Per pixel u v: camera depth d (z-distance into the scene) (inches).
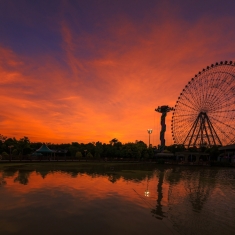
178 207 657.0
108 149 4372.5
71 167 1951.3
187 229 482.9
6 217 519.2
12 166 1868.8
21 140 3774.6
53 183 987.9
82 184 986.7
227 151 3558.1
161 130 4458.7
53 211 571.8
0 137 4015.8
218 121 2874.0
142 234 447.5
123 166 2380.7
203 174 1791.3
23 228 458.0
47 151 3041.3
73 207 613.0
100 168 1959.9
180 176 1560.0
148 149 4579.2
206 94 2942.9
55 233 438.6
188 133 3149.6
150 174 1598.2
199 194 878.4
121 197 753.6
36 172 1425.9
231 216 583.8
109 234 442.3
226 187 1096.8
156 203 693.9
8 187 861.2
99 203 663.8
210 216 578.9
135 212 588.4
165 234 451.5
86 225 484.1
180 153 3686.0
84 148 4384.8
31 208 592.4
